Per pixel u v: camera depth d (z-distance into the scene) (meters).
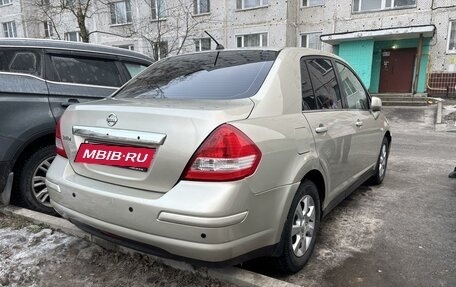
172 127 2.11
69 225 3.27
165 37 21.86
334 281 2.64
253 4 19.75
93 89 4.17
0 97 3.42
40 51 3.91
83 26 13.98
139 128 2.21
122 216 2.20
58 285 2.55
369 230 3.50
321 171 2.87
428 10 16.69
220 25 20.67
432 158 6.94
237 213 2.04
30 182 3.69
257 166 2.13
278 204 2.33
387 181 5.24
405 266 2.83
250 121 2.22
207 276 2.54
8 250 2.97
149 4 21.97
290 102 2.65
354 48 17.84
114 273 2.68
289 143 2.43
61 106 3.82
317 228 2.94
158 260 2.74
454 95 16.84
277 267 2.60
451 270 2.78
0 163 3.38
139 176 2.22
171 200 2.04
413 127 11.96
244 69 2.80
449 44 16.69
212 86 2.70
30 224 3.40
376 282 2.62
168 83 2.93
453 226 3.60
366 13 17.92
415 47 17.45
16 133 3.46
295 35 19.92
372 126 4.27
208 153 2.03
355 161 3.76
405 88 18.05
